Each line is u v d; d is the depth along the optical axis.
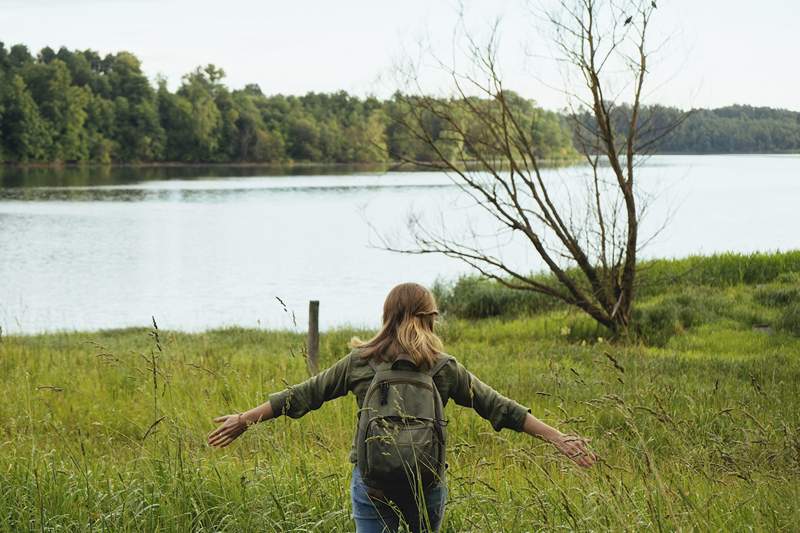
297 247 52.88
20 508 4.69
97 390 10.67
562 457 4.68
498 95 16.98
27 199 92.69
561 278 17.55
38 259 45.28
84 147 184.25
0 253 47.53
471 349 15.94
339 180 151.38
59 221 67.94
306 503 4.85
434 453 3.44
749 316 18.28
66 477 5.16
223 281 38.22
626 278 17.38
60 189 112.94
